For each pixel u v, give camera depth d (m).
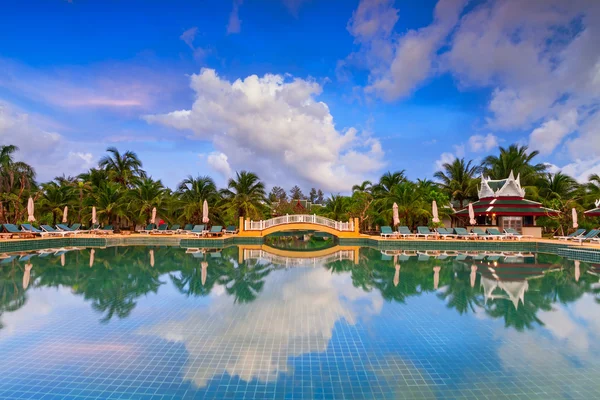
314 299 8.05
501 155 34.34
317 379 4.27
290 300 7.93
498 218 26.97
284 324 6.20
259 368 4.52
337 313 6.93
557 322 6.48
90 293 8.54
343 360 4.79
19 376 4.26
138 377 4.26
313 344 5.31
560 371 4.52
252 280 10.43
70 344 5.24
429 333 5.84
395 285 9.78
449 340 5.54
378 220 31.31
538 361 4.81
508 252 19.70
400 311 7.11
